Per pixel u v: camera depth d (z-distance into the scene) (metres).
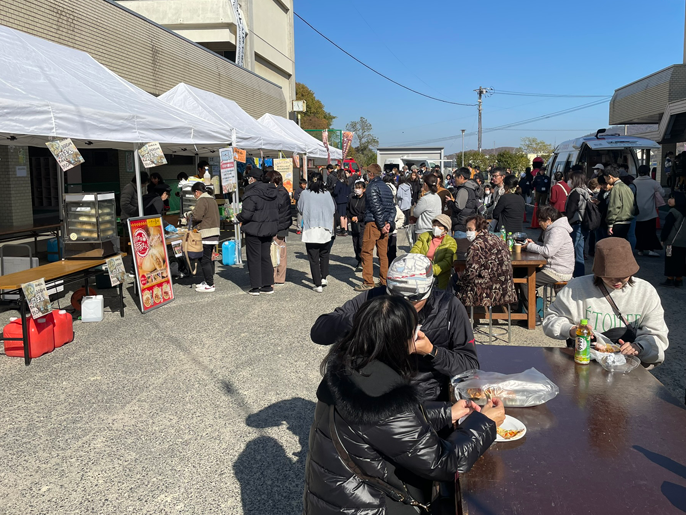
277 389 4.72
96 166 16.77
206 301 7.89
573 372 2.78
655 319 3.09
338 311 2.72
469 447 1.83
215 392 4.65
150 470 3.46
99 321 6.77
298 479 3.38
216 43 21.06
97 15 11.61
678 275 8.39
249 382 4.87
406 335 1.82
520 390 2.40
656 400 2.43
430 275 2.55
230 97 18.56
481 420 1.95
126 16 12.62
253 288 8.32
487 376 2.56
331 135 27.52
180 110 9.91
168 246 9.55
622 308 3.14
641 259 10.87
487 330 6.50
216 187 14.13
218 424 4.09
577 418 2.26
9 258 7.22
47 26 10.18
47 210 16.80
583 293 3.22
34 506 3.09
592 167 16.11
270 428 4.03
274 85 23.72
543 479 1.82
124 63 12.58
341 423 1.78
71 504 3.11
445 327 2.62
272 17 25.52
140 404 4.41
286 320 6.87
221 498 3.18
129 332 6.33
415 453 1.72
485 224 6.41
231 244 10.91
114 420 4.14
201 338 6.12
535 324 6.57
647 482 1.79
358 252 10.53
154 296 7.45
